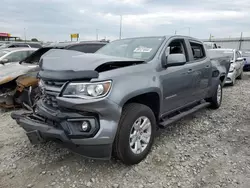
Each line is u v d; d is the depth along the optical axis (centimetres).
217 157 338
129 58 341
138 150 312
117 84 273
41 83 317
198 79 459
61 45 657
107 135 263
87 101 255
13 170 301
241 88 939
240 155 344
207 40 2973
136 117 298
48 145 372
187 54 436
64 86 268
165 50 371
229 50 1120
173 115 415
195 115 539
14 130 441
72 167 308
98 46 698
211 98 564
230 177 287
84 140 261
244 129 452
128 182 277
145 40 408
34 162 321
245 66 1666
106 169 304
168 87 363
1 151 355
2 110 574
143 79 309
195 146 373
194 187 268
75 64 281
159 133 427
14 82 563
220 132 436
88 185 271
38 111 309
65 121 269
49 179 282
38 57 677
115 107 266
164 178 285
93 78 260
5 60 749
